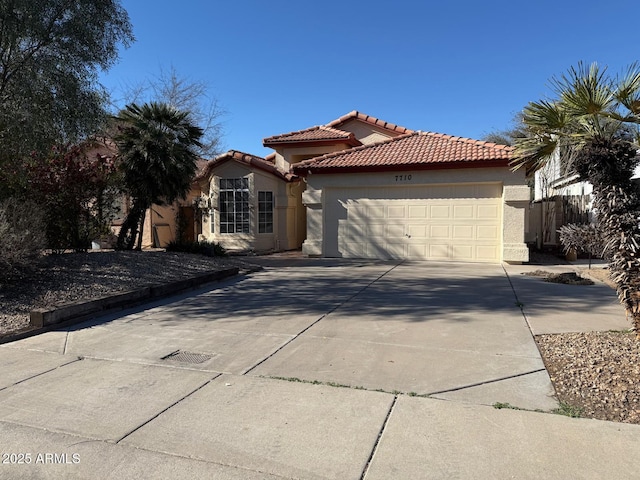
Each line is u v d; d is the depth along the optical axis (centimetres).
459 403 423
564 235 656
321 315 766
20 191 1104
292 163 2170
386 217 1606
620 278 537
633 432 363
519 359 534
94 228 1285
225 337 646
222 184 1956
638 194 543
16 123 934
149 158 1396
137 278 974
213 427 384
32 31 934
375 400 432
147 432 377
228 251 1925
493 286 1027
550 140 595
